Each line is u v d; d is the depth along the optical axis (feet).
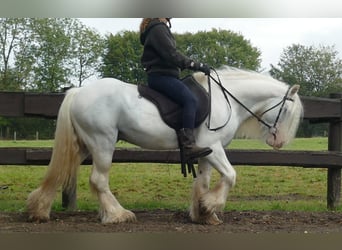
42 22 133.69
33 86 135.44
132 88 16.75
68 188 19.08
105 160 16.53
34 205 17.08
